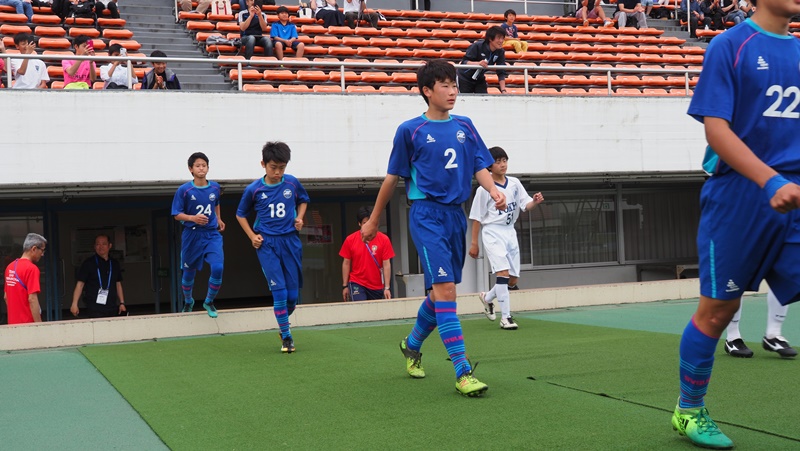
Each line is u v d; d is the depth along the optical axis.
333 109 11.34
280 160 6.43
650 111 13.15
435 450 3.27
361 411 4.07
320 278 13.79
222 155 10.80
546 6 21.91
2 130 9.84
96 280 10.52
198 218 7.92
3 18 14.62
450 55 16.31
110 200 13.18
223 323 8.37
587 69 13.29
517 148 12.40
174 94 10.58
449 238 4.57
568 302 10.04
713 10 22.08
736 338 5.69
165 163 10.53
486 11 21.34
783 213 2.52
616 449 3.20
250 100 10.95
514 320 8.72
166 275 13.63
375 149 11.53
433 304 4.79
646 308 9.78
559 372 5.14
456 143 4.54
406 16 19.50
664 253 16.22
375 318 9.16
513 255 7.93
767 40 2.84
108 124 10.27
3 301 12.50
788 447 3.19
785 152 2.84
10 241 12.57
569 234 15.48
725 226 2.87
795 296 2.82
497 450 3.24
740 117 2.85
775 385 4.55
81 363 6.38
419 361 5.01
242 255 17.36
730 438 3.35
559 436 3.43
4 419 4.28
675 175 13.78
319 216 13.84
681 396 3.28
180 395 4.73
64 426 4.06
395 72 15.38
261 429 3.77
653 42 19.78
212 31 16.02
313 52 15.14
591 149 12.81
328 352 6.44
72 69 11.52
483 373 5.17
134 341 7.91
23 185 9.95
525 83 12.81
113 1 15.60
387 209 13.71
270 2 17.61
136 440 3.71
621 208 15.87
